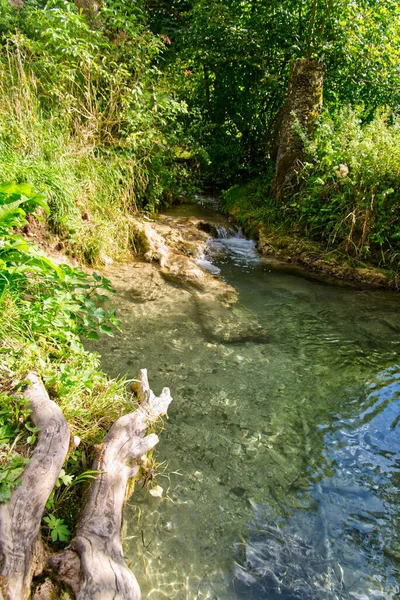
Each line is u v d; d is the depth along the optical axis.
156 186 6.83
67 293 2.79
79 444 2.08
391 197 5.45
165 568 1.81
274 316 4.28
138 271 4.90
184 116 8.41
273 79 7.79
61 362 2.51
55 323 2.57
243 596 1.74
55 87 5.41
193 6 8.59
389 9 7.60
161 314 4.01
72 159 5.22
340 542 2.00
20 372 2.18
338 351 3.68
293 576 1.83
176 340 3.60
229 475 2.31
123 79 6.34
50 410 1.92
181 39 8.38
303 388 3.12
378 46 7.55
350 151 5.58
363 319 4.33
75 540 1.58
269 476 2.33
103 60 5.87
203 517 2.06
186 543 1.92
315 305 4.60
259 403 2.92
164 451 2.43
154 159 6.71
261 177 8.34
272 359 3.48
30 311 2.59
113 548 1.59
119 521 1.73
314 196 5.99
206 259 5.79
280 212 6.58
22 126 4.71
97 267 4.80
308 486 2.29
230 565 1.85
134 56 6.29
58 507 1.80
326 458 2.48
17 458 1.66
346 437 2.66
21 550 1.38
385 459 2.50
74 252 4.68
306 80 6.40
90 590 1.40
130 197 6.12
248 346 3.65
